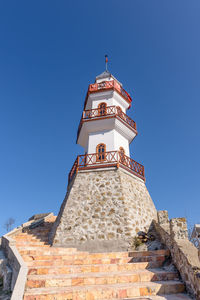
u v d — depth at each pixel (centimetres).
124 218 1268
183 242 780
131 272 753
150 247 1097
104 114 1753
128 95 2125
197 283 569
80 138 1945
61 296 589
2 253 1124
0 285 853
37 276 706
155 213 1644
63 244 1230
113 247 1166
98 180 1495
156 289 632
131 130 1842
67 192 1728
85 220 1310
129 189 1486
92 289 612
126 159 1677
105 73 2394
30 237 1416
